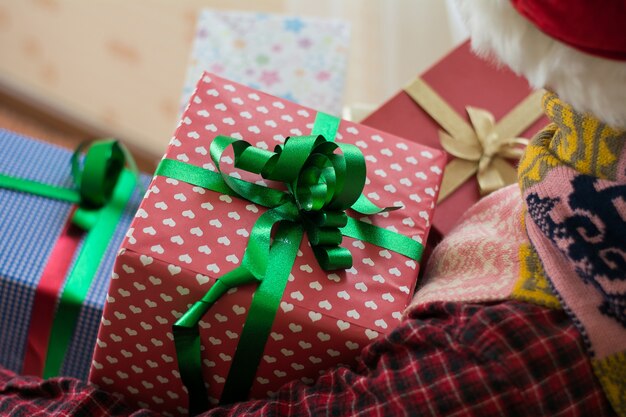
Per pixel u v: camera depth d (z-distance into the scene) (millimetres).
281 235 971
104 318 961
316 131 1050
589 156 871
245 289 936
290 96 1360
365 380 905
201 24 1403
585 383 869
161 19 1666
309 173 979
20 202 1159
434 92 1235
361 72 1620
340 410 908
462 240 1015
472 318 880
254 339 941
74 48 1648
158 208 958
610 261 860
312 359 954
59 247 1137
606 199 858
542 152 921
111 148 1191
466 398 866
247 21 1408
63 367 1145
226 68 1373
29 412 1000
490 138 1207
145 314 950
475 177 1202
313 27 1410
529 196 916
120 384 1006
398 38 1617
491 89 1243
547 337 866
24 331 1126
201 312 919
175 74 1649
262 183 1001
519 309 877
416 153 1072
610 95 800
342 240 994
